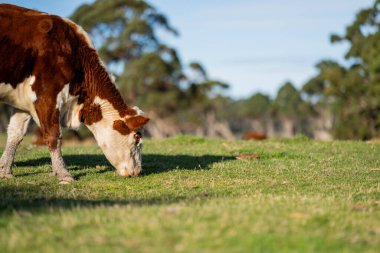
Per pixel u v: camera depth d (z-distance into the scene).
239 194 7.95
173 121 49.78
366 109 42.25
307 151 13.91
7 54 8.23
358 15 43.47
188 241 4.81
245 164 11.26
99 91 9.23
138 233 5.02
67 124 9.29
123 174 9.35
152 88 47.56
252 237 4.95
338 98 45.16
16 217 5.77
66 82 8.77
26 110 8.95
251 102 82.62
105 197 7.65
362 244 5.09
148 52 45.88
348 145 15.59
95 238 4.90
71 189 8.22
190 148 15.06
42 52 8.50
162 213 5.71
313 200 6.88
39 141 18.88
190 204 6.49
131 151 9.35
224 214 5.57
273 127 85.75
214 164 11.20
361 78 42.66
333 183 9.02
